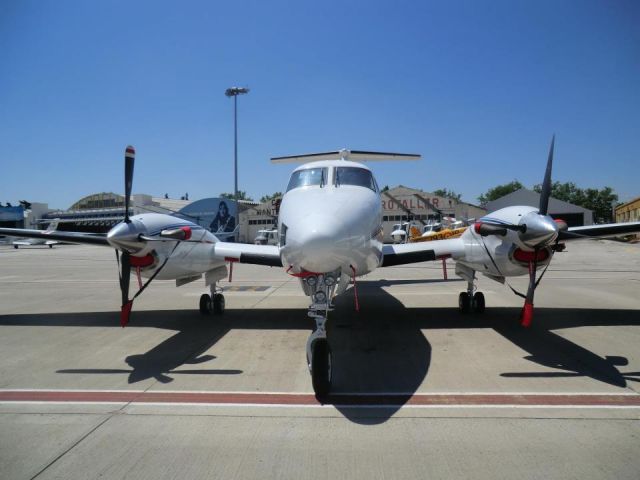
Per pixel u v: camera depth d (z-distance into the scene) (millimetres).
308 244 4637
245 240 58375
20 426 3947
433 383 4938
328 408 4285
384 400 4465
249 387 4910
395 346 6473
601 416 4004
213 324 8180
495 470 3125
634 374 5180
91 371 5523
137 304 10664
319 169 6562
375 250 5980
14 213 70188
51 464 3283
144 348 6566
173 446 3545
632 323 7836
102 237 7547
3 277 17688
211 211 53969
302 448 3482
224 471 3166
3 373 5465
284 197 6340
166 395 4684
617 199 85750
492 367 5477
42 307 10266
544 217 5836
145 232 6617
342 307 9711
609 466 3156
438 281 14664
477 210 56250
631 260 23703
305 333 7434
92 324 8234
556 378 5055
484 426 3826
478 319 8289
